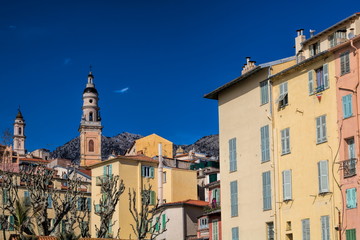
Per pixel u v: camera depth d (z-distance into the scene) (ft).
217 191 221.66
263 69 176.24
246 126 182.50
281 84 171.22
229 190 186.60
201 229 225.76
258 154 175.83
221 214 189.16
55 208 213.46
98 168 285.23
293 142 164.04
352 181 144.46
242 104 185.37
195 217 250.98
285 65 176.35
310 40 170.40
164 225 251.39
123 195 270.46
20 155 548.72
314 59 159.53
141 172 278.46
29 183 219.41
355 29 157.07
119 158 274.77
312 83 160.35
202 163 324.60
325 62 157.07
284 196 164.04
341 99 151.12
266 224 169.58
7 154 366.02
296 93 165.37
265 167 172.35
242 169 181.98
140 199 273.54
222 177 190.70
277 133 169.78
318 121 156.97
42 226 193.98
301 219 157.58
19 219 162.61
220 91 195.00
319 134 156.15
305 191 157.89
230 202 185.47
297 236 158.20
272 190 168.25
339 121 150.71
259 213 172.55
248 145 180.55
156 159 304.71
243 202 179.93
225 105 193.26
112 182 217.15
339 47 152.25
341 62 152.56
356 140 145.48
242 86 186.29
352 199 143.95
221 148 192.54
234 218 182.91
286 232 161.99
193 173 289.33
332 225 148.36
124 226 266.57
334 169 150.51
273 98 172.86
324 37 166.50
